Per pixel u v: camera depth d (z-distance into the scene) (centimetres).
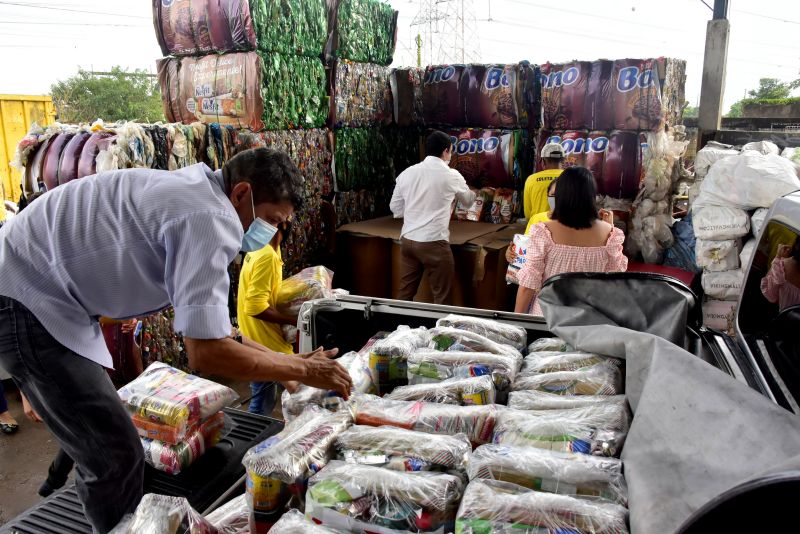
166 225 159
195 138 404
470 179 571
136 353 380
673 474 118
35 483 315
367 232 520
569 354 185
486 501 118
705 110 617
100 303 176
